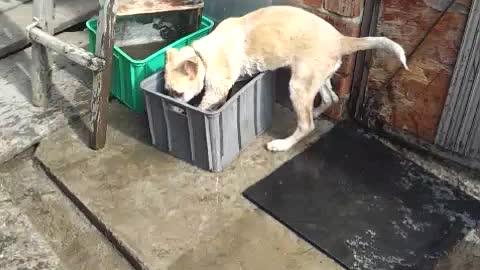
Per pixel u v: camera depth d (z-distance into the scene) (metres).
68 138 2.03
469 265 1.64
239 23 1.90
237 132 1.91
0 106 2.12
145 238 1.70
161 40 2.17
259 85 1.92
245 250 1.67
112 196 1.82
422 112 1.95
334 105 2.09
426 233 1.72
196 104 2.02
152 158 1.96
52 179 1.91
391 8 1.85
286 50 1.83
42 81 2.07
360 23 1.93
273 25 1.83
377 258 1.65
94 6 2.56
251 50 1.88
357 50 1.81
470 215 1.78
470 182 1.90
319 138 2.05
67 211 1.83
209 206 1.80
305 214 1.77
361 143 2.03
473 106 1.81
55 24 2.43
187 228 1.73
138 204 1.80
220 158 1.88
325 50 1.80
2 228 1.76
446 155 1.97
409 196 1.84
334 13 1.92
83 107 2.13
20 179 1.92
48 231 1.77
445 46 1.80
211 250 1.67
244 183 1.87
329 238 1.70
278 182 1.88
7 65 2.33
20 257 1.68
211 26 2.18
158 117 1.89
